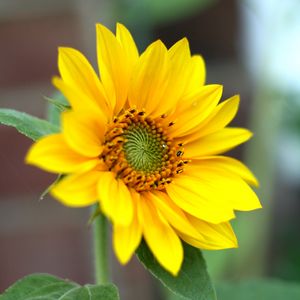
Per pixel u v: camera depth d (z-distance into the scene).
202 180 0.43
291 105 0.78
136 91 0.43
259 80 0.78
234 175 0.42
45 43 0.81
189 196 0.42
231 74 0.88
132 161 0.43
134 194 0.41
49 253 0.85
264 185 0.78
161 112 0.43
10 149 0.82
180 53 0.43
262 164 0.78
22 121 0.42
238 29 0.88
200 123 0.43
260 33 0.87
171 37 0.88
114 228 0.37
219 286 0.56
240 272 0.76
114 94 0.41
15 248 0.85
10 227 0.84
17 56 0.82
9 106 0.82
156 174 0.43
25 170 0.83
